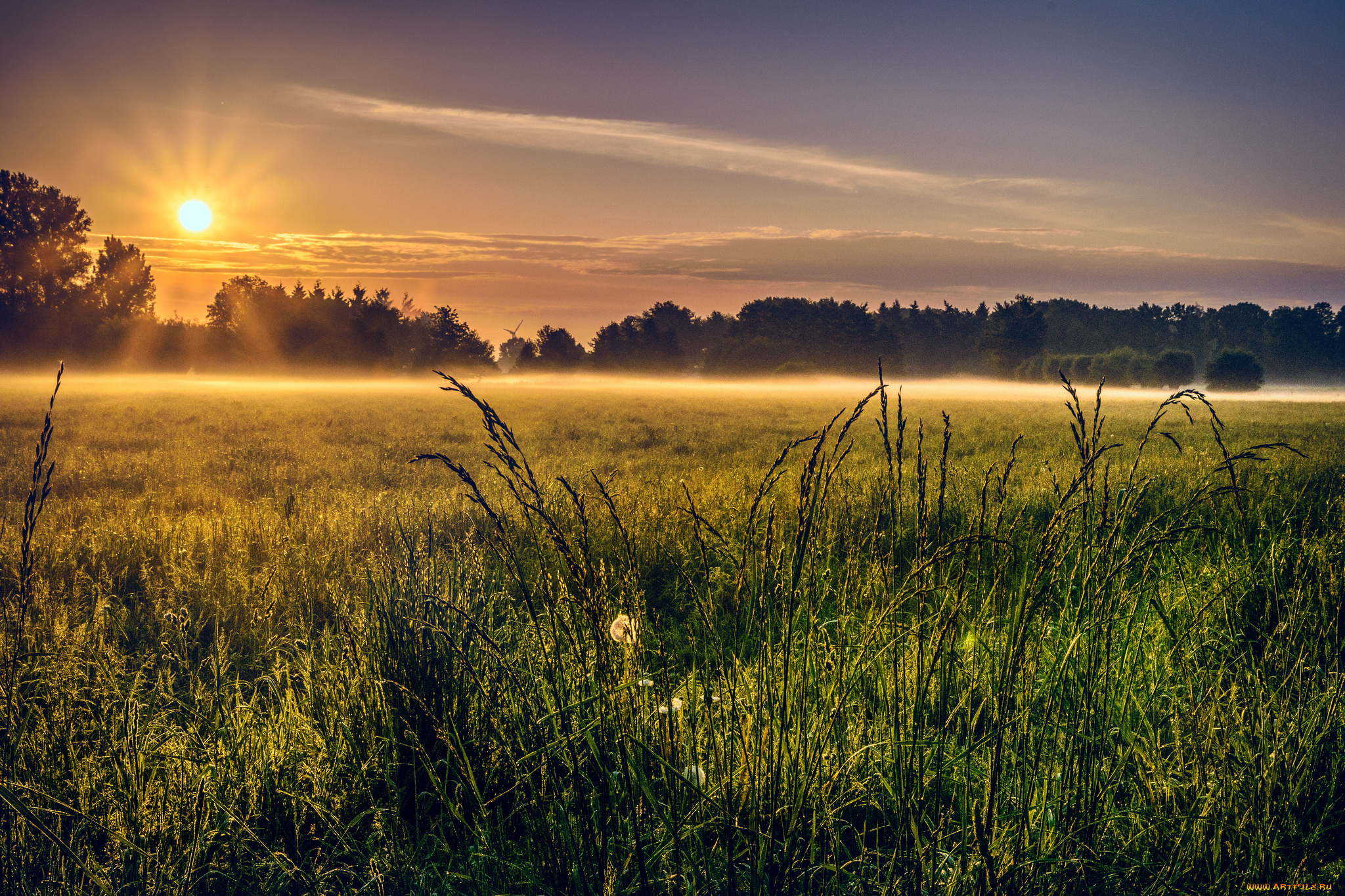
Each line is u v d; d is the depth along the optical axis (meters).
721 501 6.68
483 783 2.26
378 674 2.69
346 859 2.14
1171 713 2.47
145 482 10.38
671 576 4.71
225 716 2.79
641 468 12.02
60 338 79.25
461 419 27.98
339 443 17.83
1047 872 1.82
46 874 1.91
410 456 14.27
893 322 154.25
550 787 2.08
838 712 2.13
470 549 4.30
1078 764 2.07
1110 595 2.29
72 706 2.71
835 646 2.31
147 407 32.19
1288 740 2.21
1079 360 94.12
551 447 16.83
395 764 2.33
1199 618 2.74
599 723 1.86
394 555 4.23
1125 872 1.91
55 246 81.44
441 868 2.01
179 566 5.07
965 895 1.76
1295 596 3.15
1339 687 2.47
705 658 2.08
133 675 3.29
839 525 3.79
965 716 2.11
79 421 23.31
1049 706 2.07
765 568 1.96
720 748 2.08
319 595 4.57
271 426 23.28
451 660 2.73
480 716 2.38
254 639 4.02
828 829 1.99
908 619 2.66
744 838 1.93
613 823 1.88
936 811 2.03
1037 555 2.04
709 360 118.31
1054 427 21.83
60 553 5.25
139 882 1.89
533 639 2.60
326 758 2.50
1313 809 2.10
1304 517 5.28
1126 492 2.28
